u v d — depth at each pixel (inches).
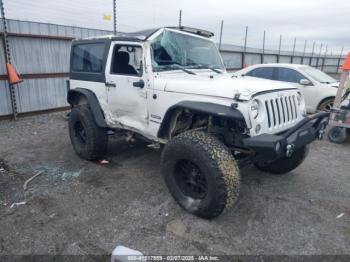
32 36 290.4
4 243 99.7
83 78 175.2
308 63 948.0
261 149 100.1
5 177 151.8
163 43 141.2
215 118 121.8
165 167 121.6
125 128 154.3
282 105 119.0
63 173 157.6
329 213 121.4
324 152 203.6
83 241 101.3
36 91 304.2
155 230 107.9
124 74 146.8
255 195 136.0
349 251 97.5
